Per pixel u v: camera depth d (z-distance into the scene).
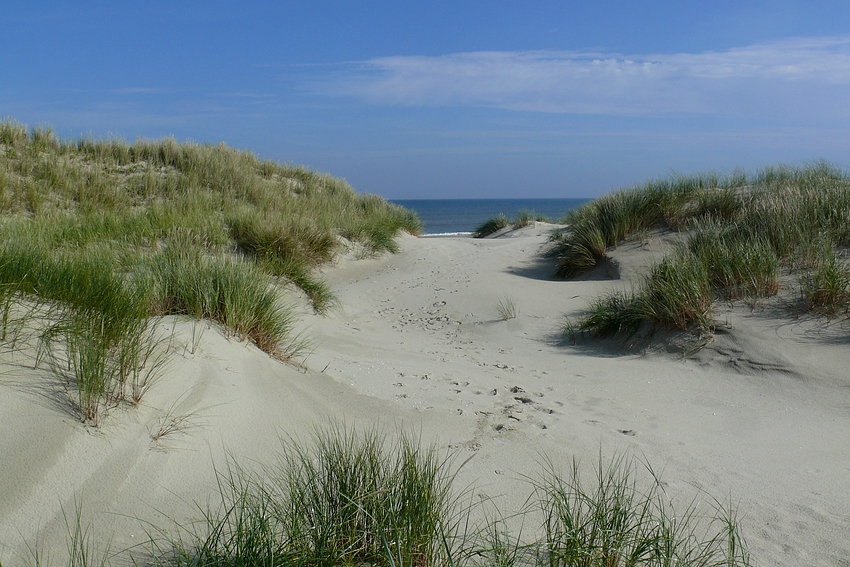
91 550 2.26
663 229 10.62
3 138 14.63
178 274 5.09
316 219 12.80
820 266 6.59
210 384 3.62
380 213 17.02
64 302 3.75
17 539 2.22
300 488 2.56
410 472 2.58
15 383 2.89
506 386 5.23
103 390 3.01
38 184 12.67
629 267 9.47
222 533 2.35
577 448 3.77
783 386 5.07
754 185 11.63
